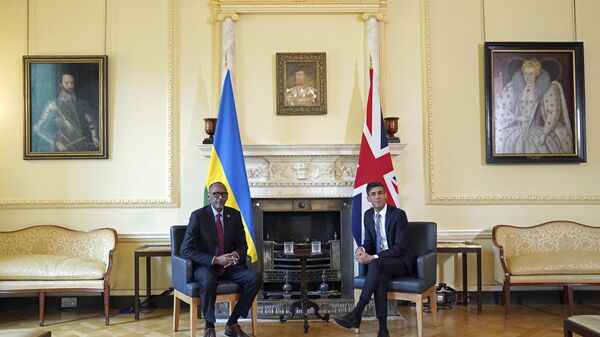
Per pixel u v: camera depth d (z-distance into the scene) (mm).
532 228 5023
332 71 5180
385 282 3898
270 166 4992
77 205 5094
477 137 5223
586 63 5250
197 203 5148
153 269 5145
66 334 4121
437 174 5199
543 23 5254
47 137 5105
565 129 5203
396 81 5223
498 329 4172
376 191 4191
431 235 4348
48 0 5180
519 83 5211
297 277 5016
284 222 5312
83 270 4441
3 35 5148
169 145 5125
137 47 5195
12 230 5059
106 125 5113
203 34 5207
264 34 5184
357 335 4043
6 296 5035
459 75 5234
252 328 4051
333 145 4883
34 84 5109
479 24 5250
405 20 5238
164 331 4207
